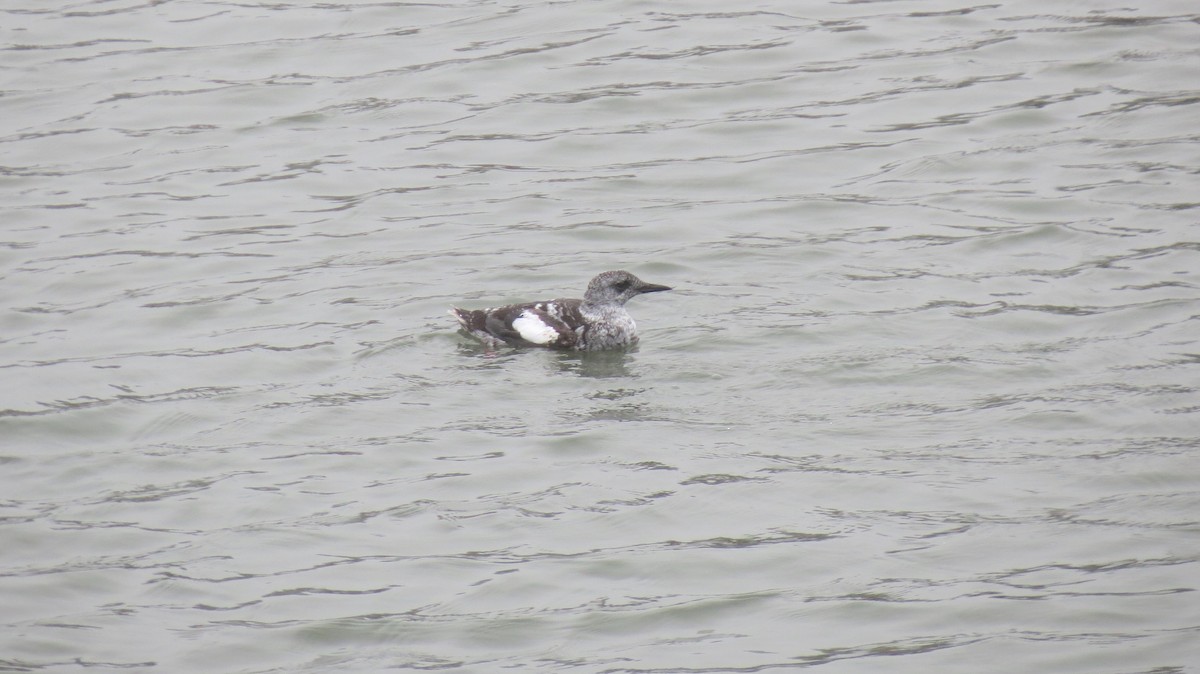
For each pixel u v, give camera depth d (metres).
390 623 13.30
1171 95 26.17
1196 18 29.27
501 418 16.89
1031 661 12.55
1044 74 27.42
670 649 12.91
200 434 16.72
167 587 13.83
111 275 21.30
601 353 18.56
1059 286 19.91
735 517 14.80
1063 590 13.45
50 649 12.90
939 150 24.80
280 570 14.07
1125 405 16.62
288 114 26.97
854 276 20.55
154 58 29.31
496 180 24.33
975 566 13.87
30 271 21.47
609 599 13.60
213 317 19.88
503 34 30.05
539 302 19.11
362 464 15.94
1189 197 22.50
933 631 13.01
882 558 14.05
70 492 15.58
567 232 22.28
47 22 31.06
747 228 22.36
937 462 15.66
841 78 27.80
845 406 16.97
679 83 27.72
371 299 20.22
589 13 30.94
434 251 21.75
